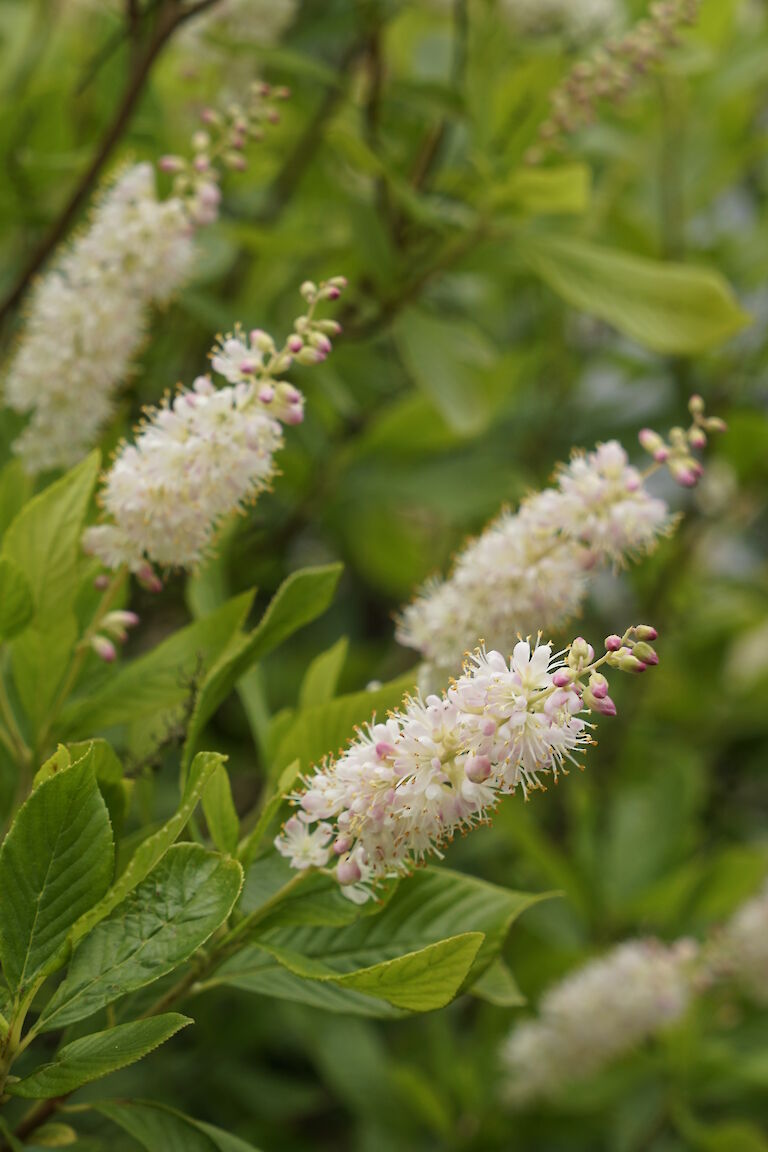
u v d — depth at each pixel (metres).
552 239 1.76
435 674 1.38
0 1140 1.27
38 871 1.24
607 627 2.64
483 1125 1.87
